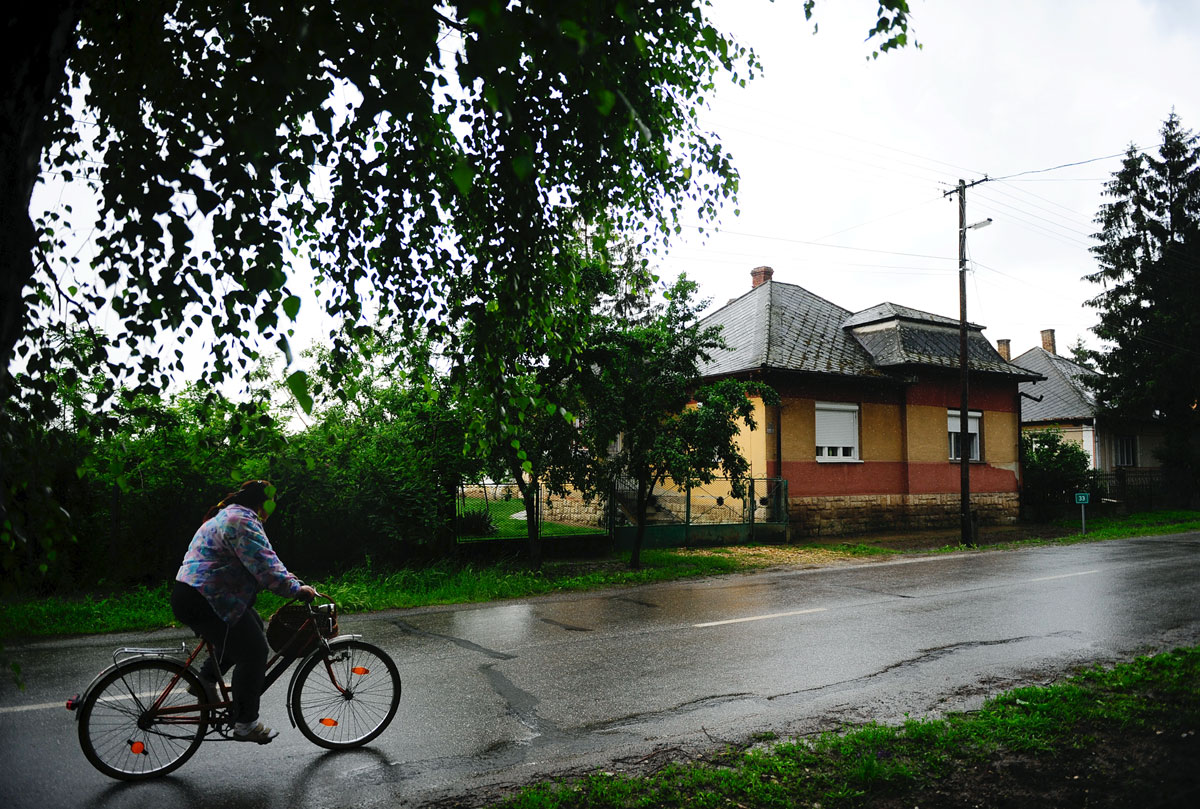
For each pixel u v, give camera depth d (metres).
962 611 8.90
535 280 3.94
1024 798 3.39
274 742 4.53
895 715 4.95
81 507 9.42
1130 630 7.65
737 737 4.50
